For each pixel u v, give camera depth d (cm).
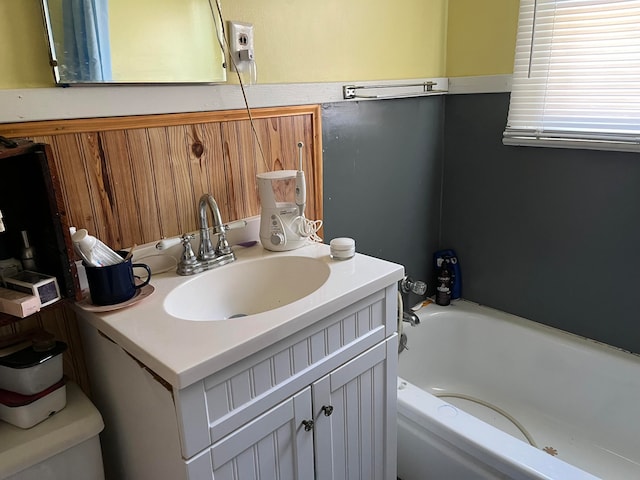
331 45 154
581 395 187
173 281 117
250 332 91
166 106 118
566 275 192
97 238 112
